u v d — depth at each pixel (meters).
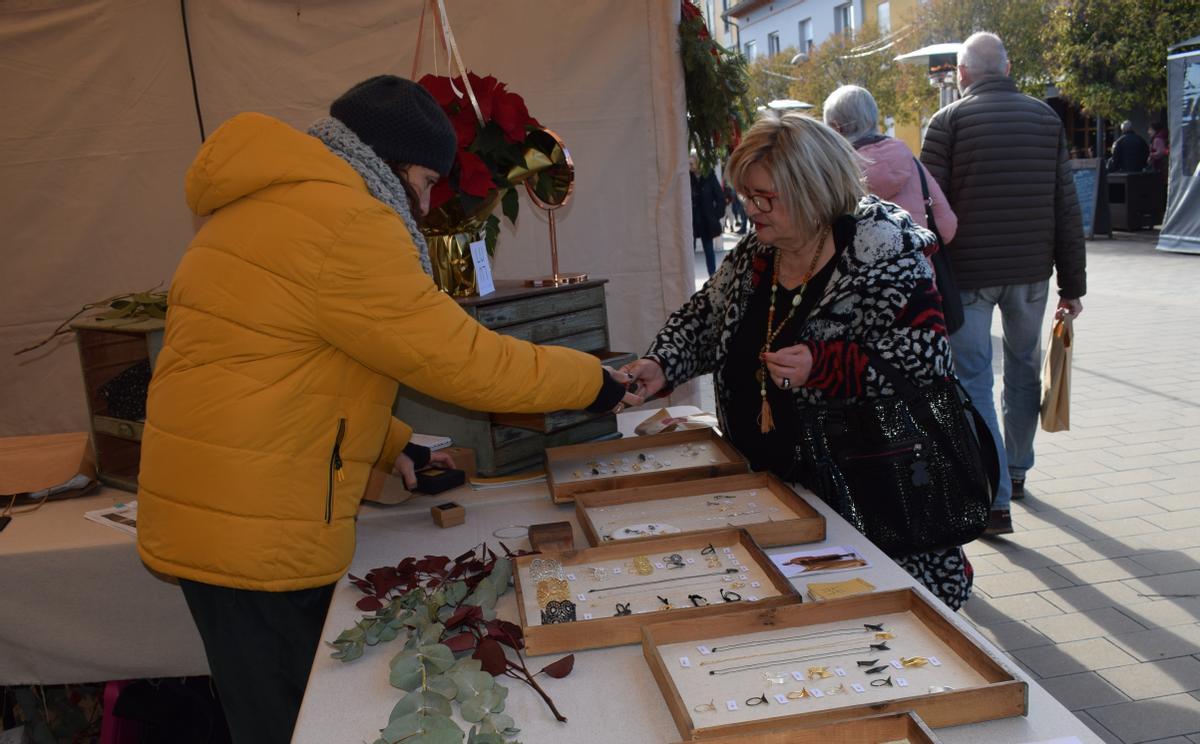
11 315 3.64
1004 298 3.92
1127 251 12.33
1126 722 2.66
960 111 3.85
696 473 2.01
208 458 1.59
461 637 1.32
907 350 1.87
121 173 3.59
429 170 1.75
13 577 2.12
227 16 3.50
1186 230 11.60
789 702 1.15
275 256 1.55
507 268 3.70
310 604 1.69
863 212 1.95
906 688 1.16
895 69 20.67
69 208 3.59
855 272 1.89
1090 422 5.31
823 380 1.84
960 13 18.11
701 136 3.73
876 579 1.52
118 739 2.34
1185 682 2.82
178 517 1.63
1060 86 16.67
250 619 1.66
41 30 3.46
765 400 2.00
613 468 2.15
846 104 3.71
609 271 3.71
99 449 2.60
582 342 2.34
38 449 2.49
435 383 1.60
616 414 2.77
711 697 1.17
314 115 3.58
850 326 1.92
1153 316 8.02
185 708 2.36
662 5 3.50
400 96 1.68
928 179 3.64
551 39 3.54
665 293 3.72
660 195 3.65
